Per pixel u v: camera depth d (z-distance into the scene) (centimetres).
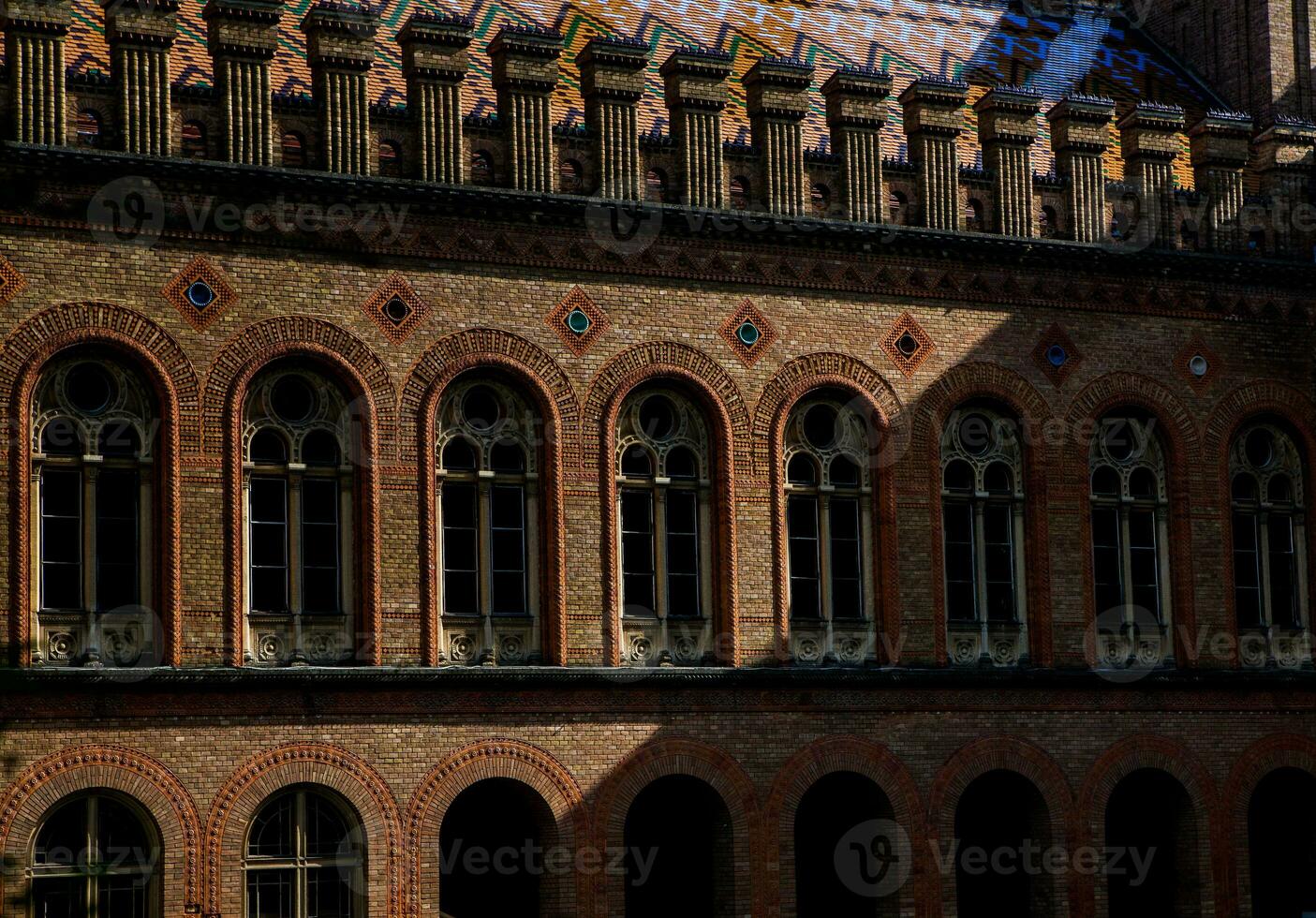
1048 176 5075
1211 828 5025
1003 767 4838
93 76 4238
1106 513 5097
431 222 4484
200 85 4409
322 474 4391
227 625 4231
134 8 4262
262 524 4331
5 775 4022
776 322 4775
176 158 4250
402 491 4412
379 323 4425
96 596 4178
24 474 4116
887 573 4803
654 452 4672
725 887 4588
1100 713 4953
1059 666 4941
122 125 4234
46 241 4169
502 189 4512
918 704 4778
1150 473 5138
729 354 4722
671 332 4675
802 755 4659
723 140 4788
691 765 4562
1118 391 5084
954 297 4950
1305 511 5269
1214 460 5162
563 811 4444
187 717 4162
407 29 4509
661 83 5203
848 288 4847
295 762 4238
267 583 4319
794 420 4812
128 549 4219
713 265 4728
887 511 4822
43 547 4162
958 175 4966
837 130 4862
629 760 4516
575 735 4478
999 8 6122
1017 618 4956
